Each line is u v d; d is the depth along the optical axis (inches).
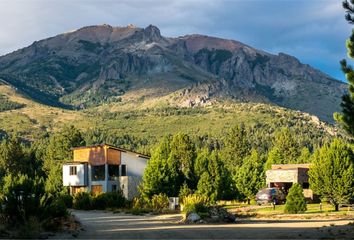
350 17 766.5
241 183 2425.0
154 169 2058.3
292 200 1403.8
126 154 2758.4
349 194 1476.4
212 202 2004.2
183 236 780.0
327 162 1504.7
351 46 757.9
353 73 749.3
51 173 3181.6
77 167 2728.8
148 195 2021.4
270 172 2379.4
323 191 1510.8
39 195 915.4
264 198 1978.3
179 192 2062.0
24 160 4421.8
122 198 1988.2
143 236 793.6
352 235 727.7
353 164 1483.8
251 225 987.3
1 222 856.9
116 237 785.6
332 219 1135.0
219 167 2209.6
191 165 2348.7
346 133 757.9
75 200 2059.5
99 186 2687.0
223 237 746.2
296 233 776.3
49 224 891.4
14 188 894.4
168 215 1486.2
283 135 4881.9
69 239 770.8
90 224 1125.1
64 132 4296.3
